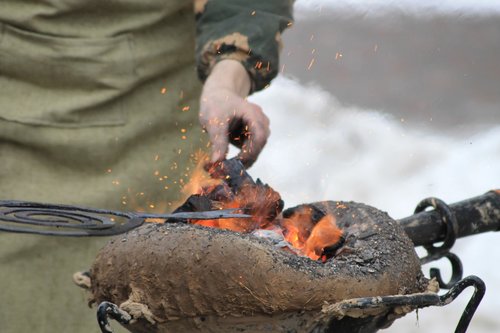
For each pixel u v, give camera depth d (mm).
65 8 4730
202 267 4105
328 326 4145
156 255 4117
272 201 4285
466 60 12148
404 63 12023
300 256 4141
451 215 4355
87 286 4219
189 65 4852
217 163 4336
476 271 6418
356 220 4270
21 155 4762
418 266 4223
